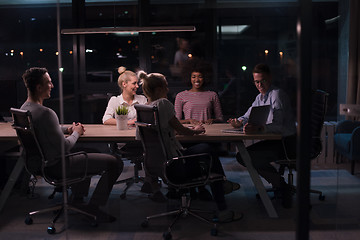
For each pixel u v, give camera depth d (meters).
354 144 2.44
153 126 2.56
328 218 2.46
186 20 2.97
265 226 2.55
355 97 2.52
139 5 3.75
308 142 2.10
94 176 2.83
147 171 2.73
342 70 2.50
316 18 2.49
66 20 4.40
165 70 3.05
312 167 2.51
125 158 2.85
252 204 2.63
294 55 2.40
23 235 2.68
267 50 2.50
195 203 2.75
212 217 2.69
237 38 2.64
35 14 4.43
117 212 2.78
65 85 3.98
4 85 3.63
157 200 2.78
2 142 3.06
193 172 2.65
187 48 2.98
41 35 4.41
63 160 2.74
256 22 2.51
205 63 2.79
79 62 4.27
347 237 2.42
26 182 3.05
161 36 3.24
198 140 2.70
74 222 2.75
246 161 2.62
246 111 2.69
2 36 4.41
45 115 2.73
